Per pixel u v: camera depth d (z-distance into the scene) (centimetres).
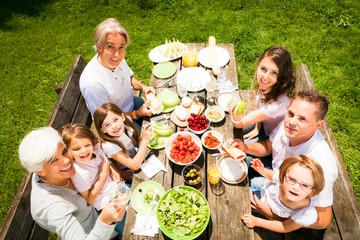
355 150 360
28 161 157
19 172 369
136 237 189
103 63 263
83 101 321
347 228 204
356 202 212
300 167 168
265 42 495
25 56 528
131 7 601
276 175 214
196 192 200
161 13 582
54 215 180
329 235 212
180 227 183
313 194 175
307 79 315
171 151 230
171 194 198
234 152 219
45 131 168
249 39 502
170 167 226
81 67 327
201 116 252
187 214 188
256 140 294
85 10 608
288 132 191
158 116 269
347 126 379
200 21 553
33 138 161
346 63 448
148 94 282
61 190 191
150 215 199
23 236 198
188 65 317
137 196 211
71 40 551
